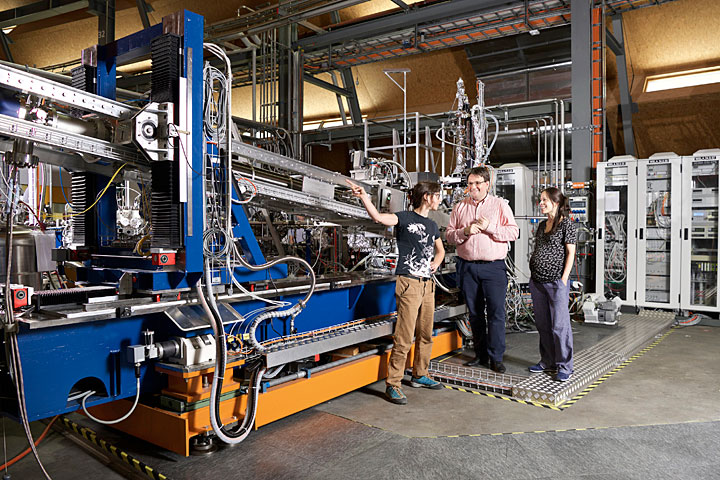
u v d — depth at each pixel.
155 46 2.85
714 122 10.48
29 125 2.47
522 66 11.46
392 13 10.17
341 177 4.02
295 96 11.23
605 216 8.07
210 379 3.07
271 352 3.12
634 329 6.48
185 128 2.80
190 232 2.83
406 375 4.61
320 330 3.95
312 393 3.60
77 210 3.73
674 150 11.41
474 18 9.52
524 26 9.80
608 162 7.92
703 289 7.49
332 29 10.88
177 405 2.87
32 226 4.46
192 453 2.94
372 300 4.76
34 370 2.44
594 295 7.09
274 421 3.48
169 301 2.91
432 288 4.14
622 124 11.38
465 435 3.25
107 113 2.73
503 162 11.40
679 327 7.00
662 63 10.88
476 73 11.95
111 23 10.30
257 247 3.60
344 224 4.99
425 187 4.00
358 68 13.04
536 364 4.75
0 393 2.56
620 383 4.38
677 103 10.51
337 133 12.86
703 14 9.56
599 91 8.14
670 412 3.65
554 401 3.80
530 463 2.85
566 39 10.56
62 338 2.54
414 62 12.29
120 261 3.32
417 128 6.58
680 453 2.97
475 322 4.67
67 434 3.35
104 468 2.87
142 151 2.71
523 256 8.66
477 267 4.50
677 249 7.45
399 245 3.92
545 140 9.76
